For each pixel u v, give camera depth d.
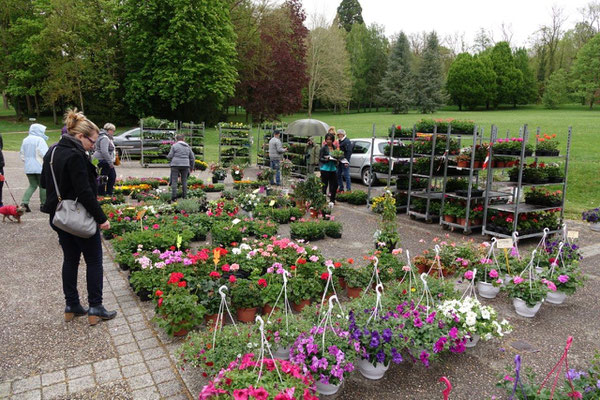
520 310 4.79
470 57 60.00
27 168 8.79
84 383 3.29
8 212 7.95
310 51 49.69
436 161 9.25
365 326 3.43
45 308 4.59
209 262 5.22
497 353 3.96
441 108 61.72
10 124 35.66
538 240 8.14
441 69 57.62
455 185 9.34
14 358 3.61
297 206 9.95
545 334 4.37
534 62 61.59
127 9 30.84
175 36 29.73
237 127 19.55
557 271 5.23
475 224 8.50
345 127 35.28
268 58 39.12
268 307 4.48
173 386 3.27
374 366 3.30
